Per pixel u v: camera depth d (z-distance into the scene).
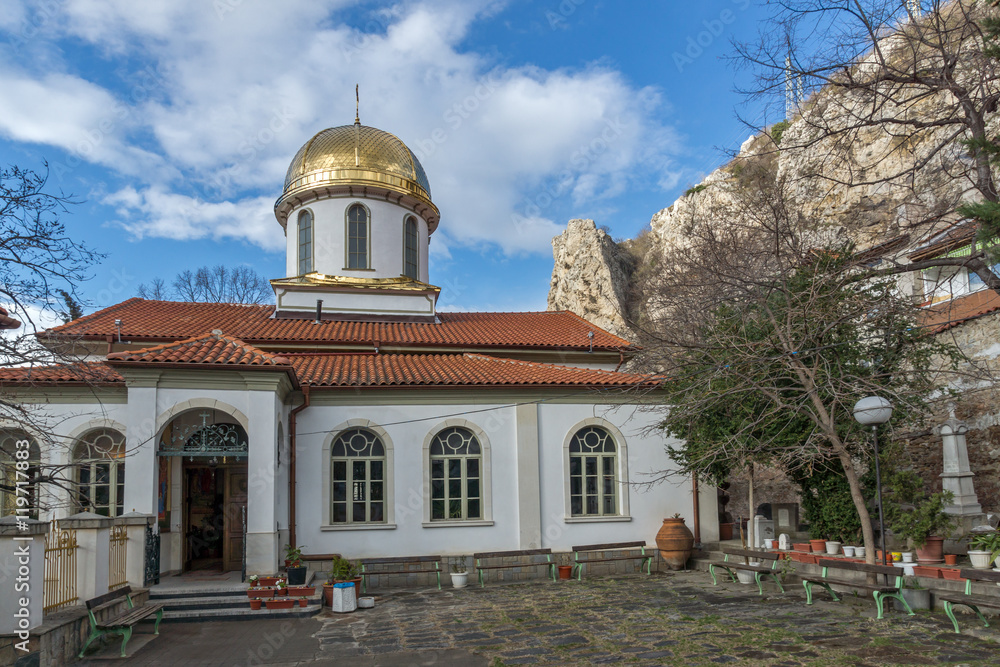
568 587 14.27
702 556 16.39
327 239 22.83
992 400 16.75
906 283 17.75
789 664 7.92
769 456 14.09
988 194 8.97
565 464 16.61
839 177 16.31
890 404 10.48
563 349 20.62
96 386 13.74
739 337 13.16
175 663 8.81
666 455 17.19
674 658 8.35
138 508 12.69
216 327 19.75
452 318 23.78
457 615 11.57
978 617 9.63
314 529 15.23
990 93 9.45
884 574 11.05
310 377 16.05
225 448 13.38
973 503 14.60
